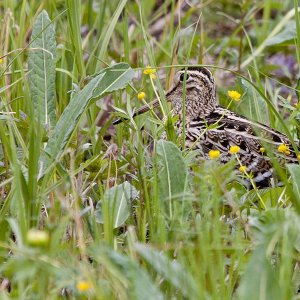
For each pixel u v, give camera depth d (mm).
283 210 8898
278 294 7395
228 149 12070
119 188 9883
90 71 12898
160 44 14805
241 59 15117
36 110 11250
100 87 10672
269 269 7496
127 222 9773
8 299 7617
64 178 9227
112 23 12664
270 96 13594
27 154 10180
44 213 9750
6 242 8930
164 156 9547
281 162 11648
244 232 9219
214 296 7449
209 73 13023
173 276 7602
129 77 10695
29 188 8938
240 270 8211
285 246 7703
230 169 9641
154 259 7703
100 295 7219
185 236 8422
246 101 12766
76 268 7488
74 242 8766
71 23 12336
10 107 11711
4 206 9070
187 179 9477
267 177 11844
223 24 17219
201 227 8336
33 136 8992
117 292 7609
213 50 15664
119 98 12367
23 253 7176
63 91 12438
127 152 11641
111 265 7387
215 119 12438
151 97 13242
